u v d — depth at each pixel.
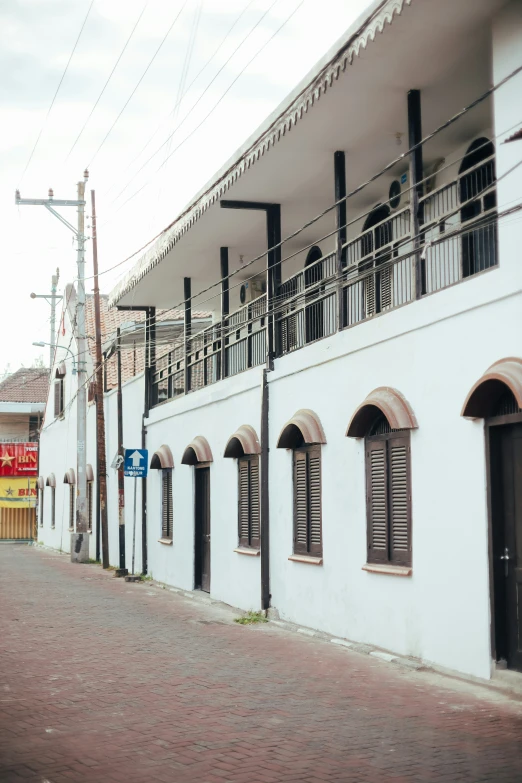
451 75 10.70
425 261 10.55
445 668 9.54
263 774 6.07
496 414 8.92
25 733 7.22
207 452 17.75
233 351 18.56
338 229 12.95
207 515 18.23
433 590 9.81
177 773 6.11
